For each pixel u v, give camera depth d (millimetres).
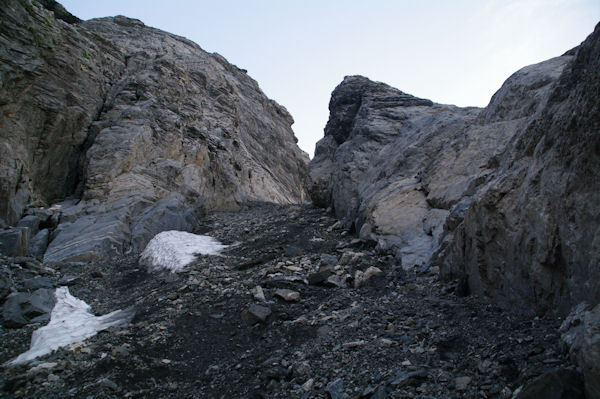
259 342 6855
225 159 32781
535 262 5137
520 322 5129
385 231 11945
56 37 20422
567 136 4820
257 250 14172
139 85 26750
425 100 22953
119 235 16797
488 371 4199
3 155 15984
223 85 43375
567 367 3580
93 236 16203
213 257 13680
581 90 4602
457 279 7547
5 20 16875
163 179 22891
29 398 5633
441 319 6023
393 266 10047
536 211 5250
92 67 23594
